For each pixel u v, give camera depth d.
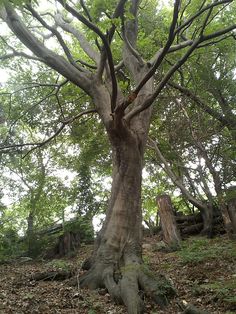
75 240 15.29
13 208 22.73
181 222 16.88
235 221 12.44
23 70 16.09
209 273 8.38
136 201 9.20
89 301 6.83
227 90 13.33
